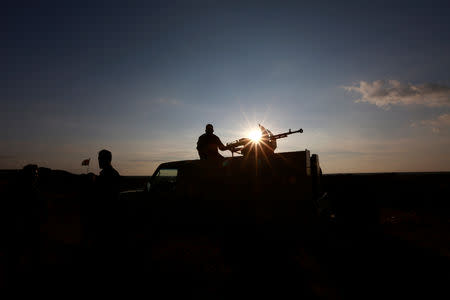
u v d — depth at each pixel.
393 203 12.46
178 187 6.75
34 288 3.93
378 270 4.36
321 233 5.61
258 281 4.02
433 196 13.98
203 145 7.74
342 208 7.62
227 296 3.54
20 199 4.48
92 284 3.89
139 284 3.94
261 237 5.64
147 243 6.23
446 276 4.03
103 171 3.91
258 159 5.80
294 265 4.67
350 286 3.78
